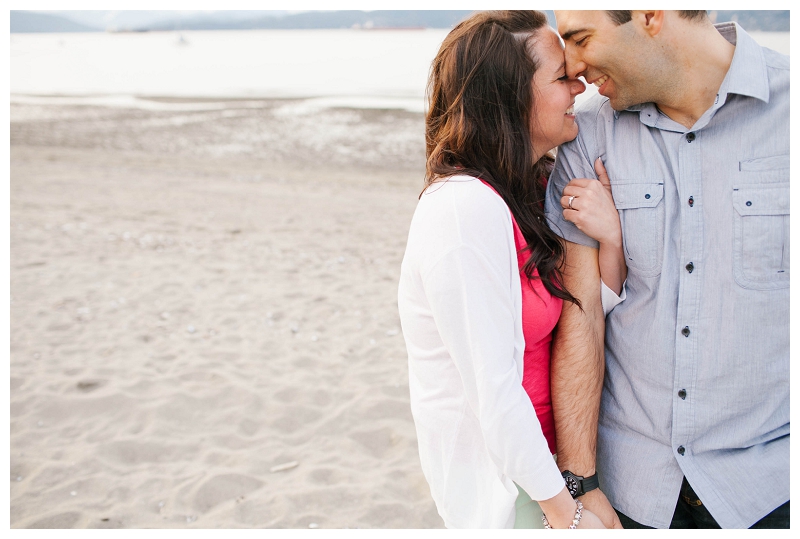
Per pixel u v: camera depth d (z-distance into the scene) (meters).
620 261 1.57
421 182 11.32
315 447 3.47
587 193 1.54
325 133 16.16
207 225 7.97
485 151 1.40
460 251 1.28
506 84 1.38
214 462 3.32
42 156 13.09
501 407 1.28
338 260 6.66
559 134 1.50
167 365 4.35
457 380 1.40
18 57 40.78
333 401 3.91
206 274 6.20
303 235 7.61
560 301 1.52
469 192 1.31
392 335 4.84
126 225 7.87
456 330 1.30
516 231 1.40
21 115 18.78
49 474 3.20
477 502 1.42
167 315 5.21
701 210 1.47
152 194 9.74
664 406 1.55
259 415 3.77
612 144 1.58
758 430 1.50
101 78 30.19
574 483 1.55
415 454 3.38
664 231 1.51
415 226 1.36
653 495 1.58
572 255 1.57
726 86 1.41
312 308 5.38
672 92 1.43
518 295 1.35
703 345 1.49
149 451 3.42
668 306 1.52
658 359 1.54
